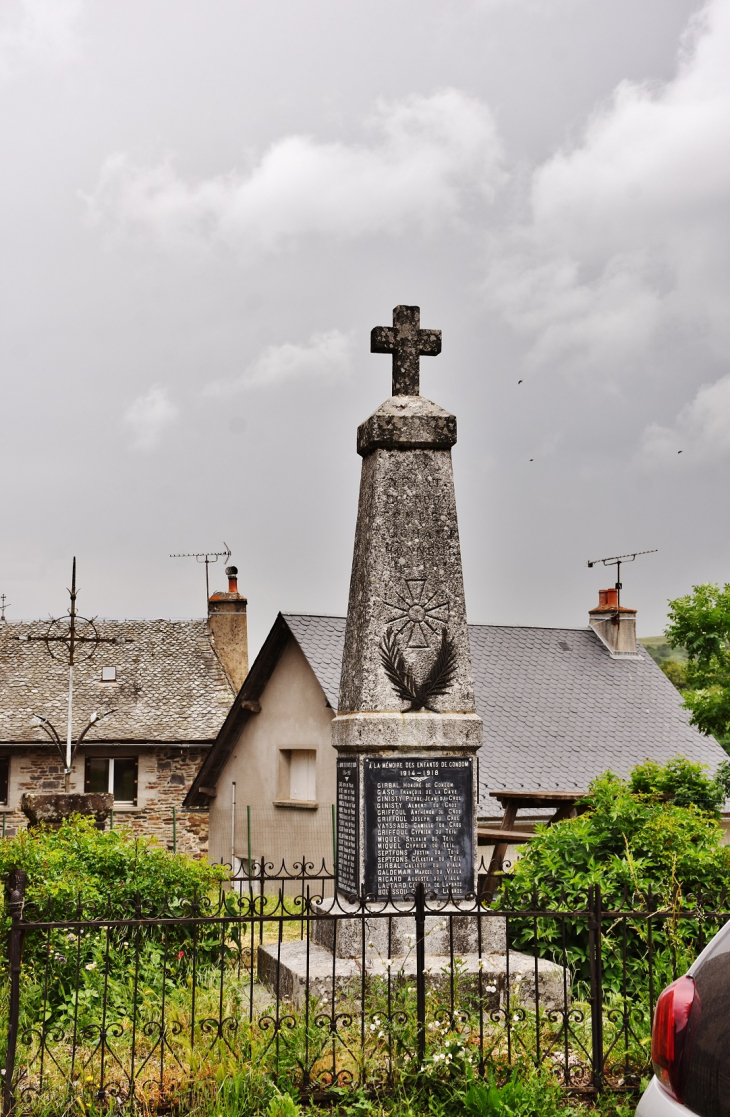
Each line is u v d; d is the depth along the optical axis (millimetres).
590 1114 5531
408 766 7781
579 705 22250
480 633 23719
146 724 25672
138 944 5711
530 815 18719
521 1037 6258
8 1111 5289
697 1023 3602
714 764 21438
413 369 8586
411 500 8250
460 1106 5578
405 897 7605
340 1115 5543
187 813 24781
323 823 19438
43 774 25094
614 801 8742
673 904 6691
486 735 20344
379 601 8055
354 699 8062
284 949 7891
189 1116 5371
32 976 7145
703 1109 3449
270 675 21844
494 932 7668
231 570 29312
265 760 21812
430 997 6789
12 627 29062
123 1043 6277
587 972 7539
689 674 21766
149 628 29438
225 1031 6281
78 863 8016
